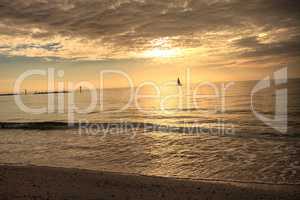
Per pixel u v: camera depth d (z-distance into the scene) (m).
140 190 8.24
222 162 12.51
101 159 13.48
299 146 15.79
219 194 7.94
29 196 7.49
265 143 16.95
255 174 10.47
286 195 7.85
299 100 49.41
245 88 119.50
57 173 10.24
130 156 14.05
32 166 11.59
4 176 9.72
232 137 19.52
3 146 17.47
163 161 12.92
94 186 8.62
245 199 7.52
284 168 11.23
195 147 16.16
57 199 7.27
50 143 18.28
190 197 7.64
